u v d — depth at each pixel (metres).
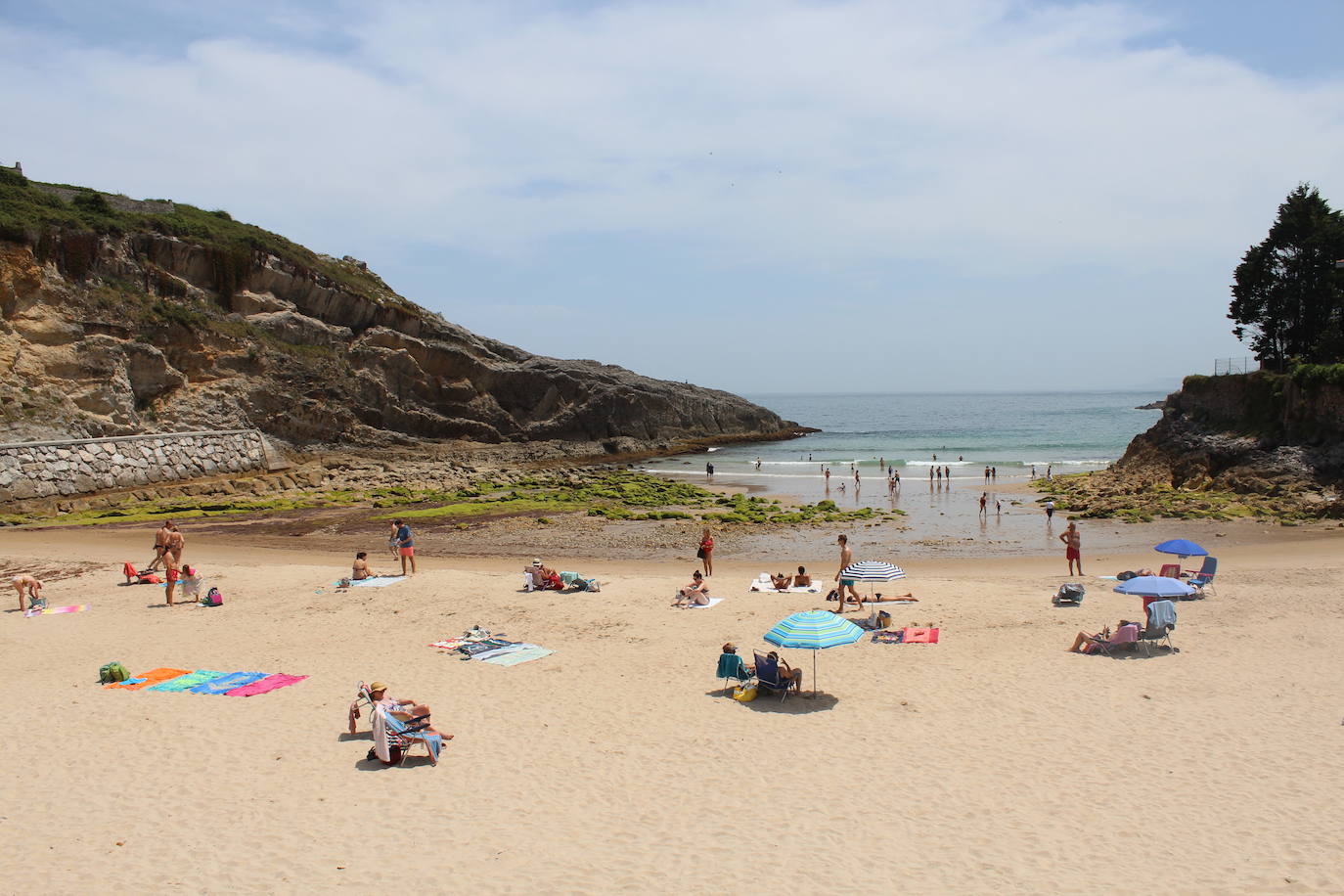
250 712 15.61
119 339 63.47
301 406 75.88
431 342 89.94
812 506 53.78
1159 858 10.05
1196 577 24.81
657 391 110.00
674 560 34.97
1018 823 11.02
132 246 70.25
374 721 13.30
